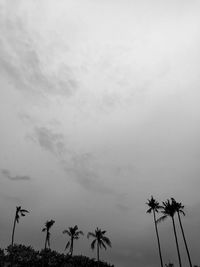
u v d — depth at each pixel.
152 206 76.62
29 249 73.38
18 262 62.53
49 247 79.06
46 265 66.19
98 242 79.94
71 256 78.69
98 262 76.88
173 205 69.94
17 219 77.75
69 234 84.25
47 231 80.44
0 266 56.50
